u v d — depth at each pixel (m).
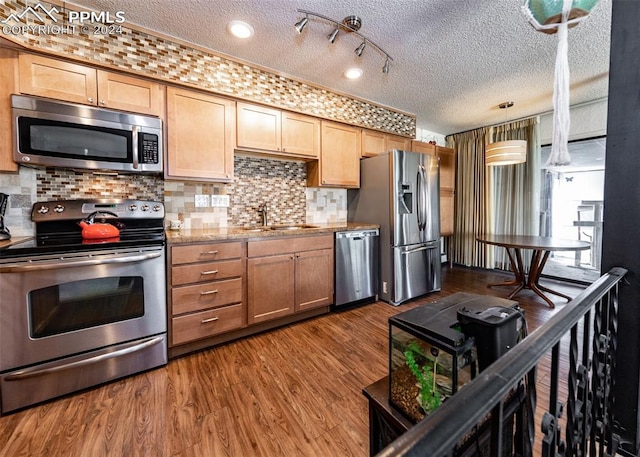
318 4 1.85
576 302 0.82
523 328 0.84
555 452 0.71
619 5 1.18
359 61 2.57
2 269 1.45
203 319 2.09
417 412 0.77
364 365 1.93
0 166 1.66
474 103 3.62
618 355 1.21
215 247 2.13
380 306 3.11
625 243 1.18
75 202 2.02
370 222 3.38
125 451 1.24
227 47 2.33
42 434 1.33
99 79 1.91
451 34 2.17
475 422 0.41
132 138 2.01
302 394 1.63
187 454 1.23
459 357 0.69
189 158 2.25
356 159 3.39
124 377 1.78
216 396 1.61
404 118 3.93
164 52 2.16
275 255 2.45
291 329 2.51
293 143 2.84
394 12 1.93
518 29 2.11
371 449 0.92
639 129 1.13
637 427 1.18
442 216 4.46
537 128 4.04
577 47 2.33
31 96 1.72
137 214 2.21
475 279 4.18
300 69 2.71
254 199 2.95
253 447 1.27
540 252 3.24
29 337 1.52
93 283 1.68
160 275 1.89
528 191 4.15
